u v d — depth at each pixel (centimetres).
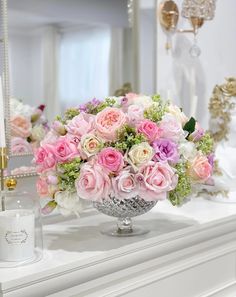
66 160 99
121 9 159
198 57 190
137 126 102
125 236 112
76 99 148
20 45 132
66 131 107
